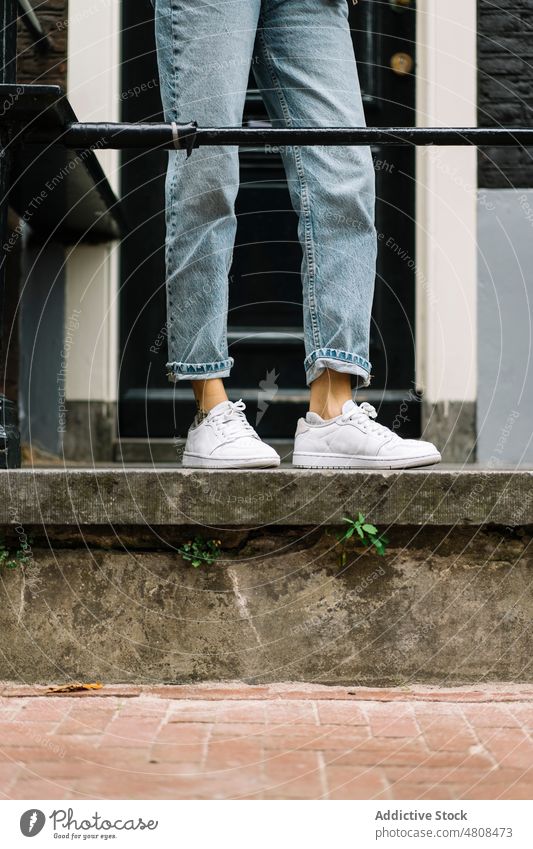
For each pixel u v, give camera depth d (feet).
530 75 10.11
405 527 4.94
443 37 10.00
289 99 5.62
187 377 5.45
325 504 4.82
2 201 5.19
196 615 4.91
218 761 3.76
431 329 9.99
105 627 4.91
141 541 4.91
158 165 10.23
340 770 3.67
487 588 4.96
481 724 4.26
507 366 10.01
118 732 4.12
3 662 4.89
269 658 4.92
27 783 3.53
